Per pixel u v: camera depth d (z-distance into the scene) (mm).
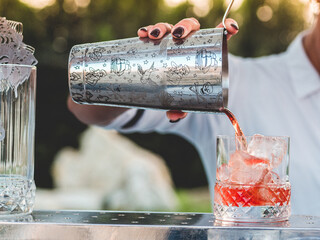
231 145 1042
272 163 1038
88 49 1164
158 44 1107
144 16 3662
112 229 944
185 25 1089
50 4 3705
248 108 2080
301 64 2027
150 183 3895
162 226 941
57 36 3785
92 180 3973
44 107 3986
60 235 951
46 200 3834
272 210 1008
